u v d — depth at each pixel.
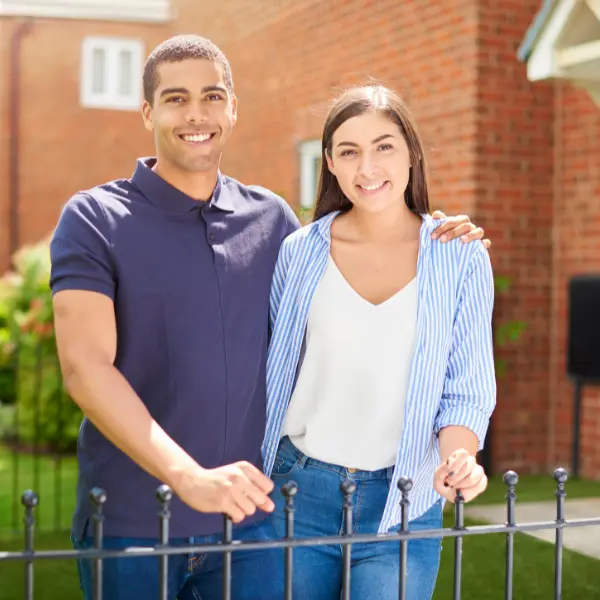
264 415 2.84
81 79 13.77
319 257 2.85
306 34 9.36
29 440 9.43
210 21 11.54
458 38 7.66
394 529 2.82
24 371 9.24
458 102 7.68
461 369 2.79
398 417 2.77
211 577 2.79
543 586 4.78
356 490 2.78
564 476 2.46
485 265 2.84
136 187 2.71
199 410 2.67
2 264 13.61
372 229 2.86
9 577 5.02
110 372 2.44
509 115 7.65
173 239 2.69
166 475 2.26
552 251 7.87
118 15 13.64
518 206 7.74
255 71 10.30
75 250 2.57
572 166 7.69
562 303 7.82
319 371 2.81
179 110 2.66
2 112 13.55
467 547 5.43
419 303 2.74
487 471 7.72
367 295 2.81
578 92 7.61
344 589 2.30
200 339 2.67
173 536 2.65
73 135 13.79
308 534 2.81
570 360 7.55
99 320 2.54
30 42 13.60
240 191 2.92
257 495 2.21
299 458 2.83
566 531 5.76
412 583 2.77
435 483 2.45
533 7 7.61
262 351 2.81
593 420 7.63
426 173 2.94
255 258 2.83
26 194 13.67
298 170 9.47
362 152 2.77
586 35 5.95
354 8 8.70
